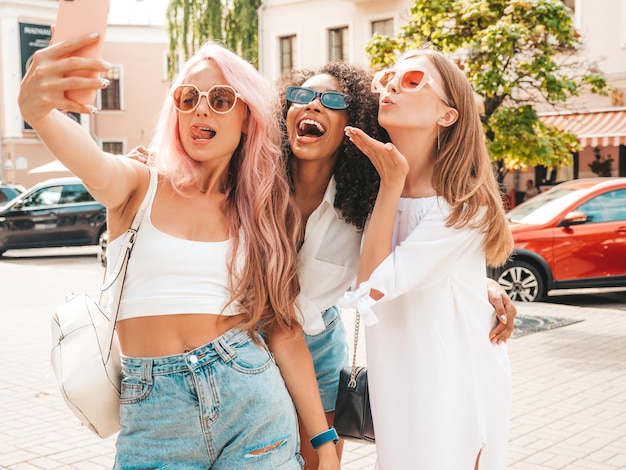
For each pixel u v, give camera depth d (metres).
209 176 1.98
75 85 1.48
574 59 16.78
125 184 1.81
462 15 9.34
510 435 4.61
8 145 32.22
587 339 7.33
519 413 5.04
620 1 16.44
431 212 2.04
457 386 2.07
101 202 1.81
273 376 1.91
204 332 1.84
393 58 9.97
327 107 2.24
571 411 5.07
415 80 2.05
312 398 2.09
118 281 1.84
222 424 1.83
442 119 2.06
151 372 1.80
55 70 1.48
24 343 7.54
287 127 2.31
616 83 16.61
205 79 1.93
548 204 9.75
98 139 33.19
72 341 1.93
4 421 5.02
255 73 2.01
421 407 2.04
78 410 1.89
